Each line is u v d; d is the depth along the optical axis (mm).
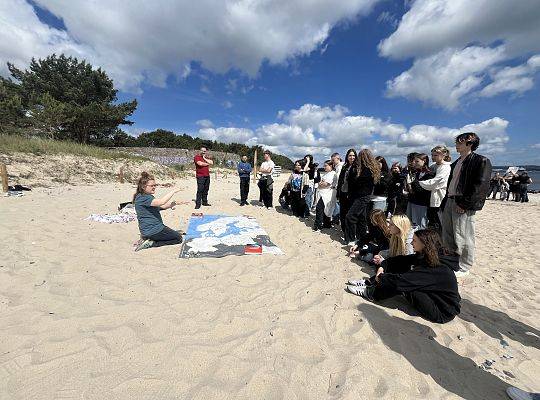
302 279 3451
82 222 5395
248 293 3014
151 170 15359
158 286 3068
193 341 2195
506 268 4523
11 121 20328
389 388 1855
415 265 3045
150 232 4262
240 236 4930
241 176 8242
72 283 3018
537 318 3043
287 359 2053
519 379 2117
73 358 1957
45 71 25000
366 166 4707
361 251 4262
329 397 1771
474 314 3018
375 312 2824
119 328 2295
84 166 12617
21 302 2611
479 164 3291
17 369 1844
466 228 3527
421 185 4582
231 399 1711
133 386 1760
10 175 9367
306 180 7188
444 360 2219
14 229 4641
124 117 25609
